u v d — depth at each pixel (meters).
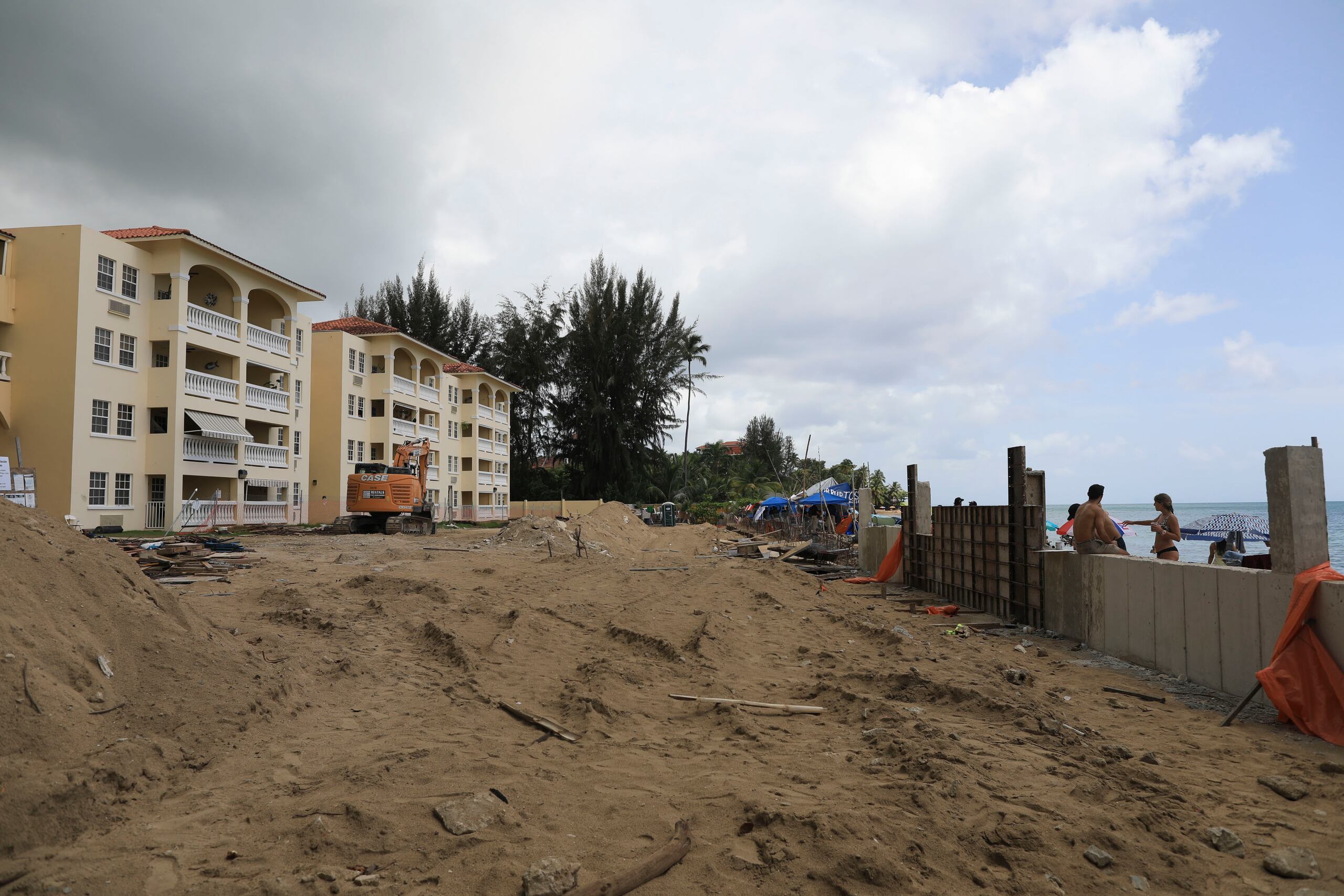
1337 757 5.72
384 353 45.81
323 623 9.25
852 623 11.70
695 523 56.41
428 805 4.42
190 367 33.31
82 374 26.97
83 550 6.22
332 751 5.43
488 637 9.65
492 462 62.62
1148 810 4.57
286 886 3.52
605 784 4.96
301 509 38.09
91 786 4.21
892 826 4.20
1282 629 6.98
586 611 11.95
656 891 3.62
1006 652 10.09
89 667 5.15
